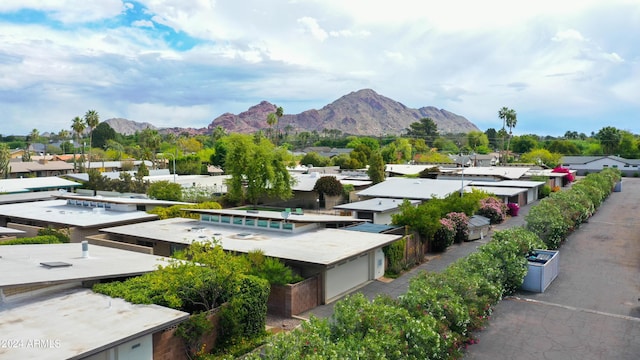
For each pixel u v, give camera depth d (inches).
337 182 2502.5
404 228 1237.1
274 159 2431.1
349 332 507.8
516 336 741.3
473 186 2285.9
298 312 829.2
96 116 4419.3
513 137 6914.4
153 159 4977.9
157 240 1069.8
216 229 1180.5
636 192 2977.4
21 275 591.5
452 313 634.2
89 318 548.7
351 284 984.9
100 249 910.4
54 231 1257.4
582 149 6491.1
